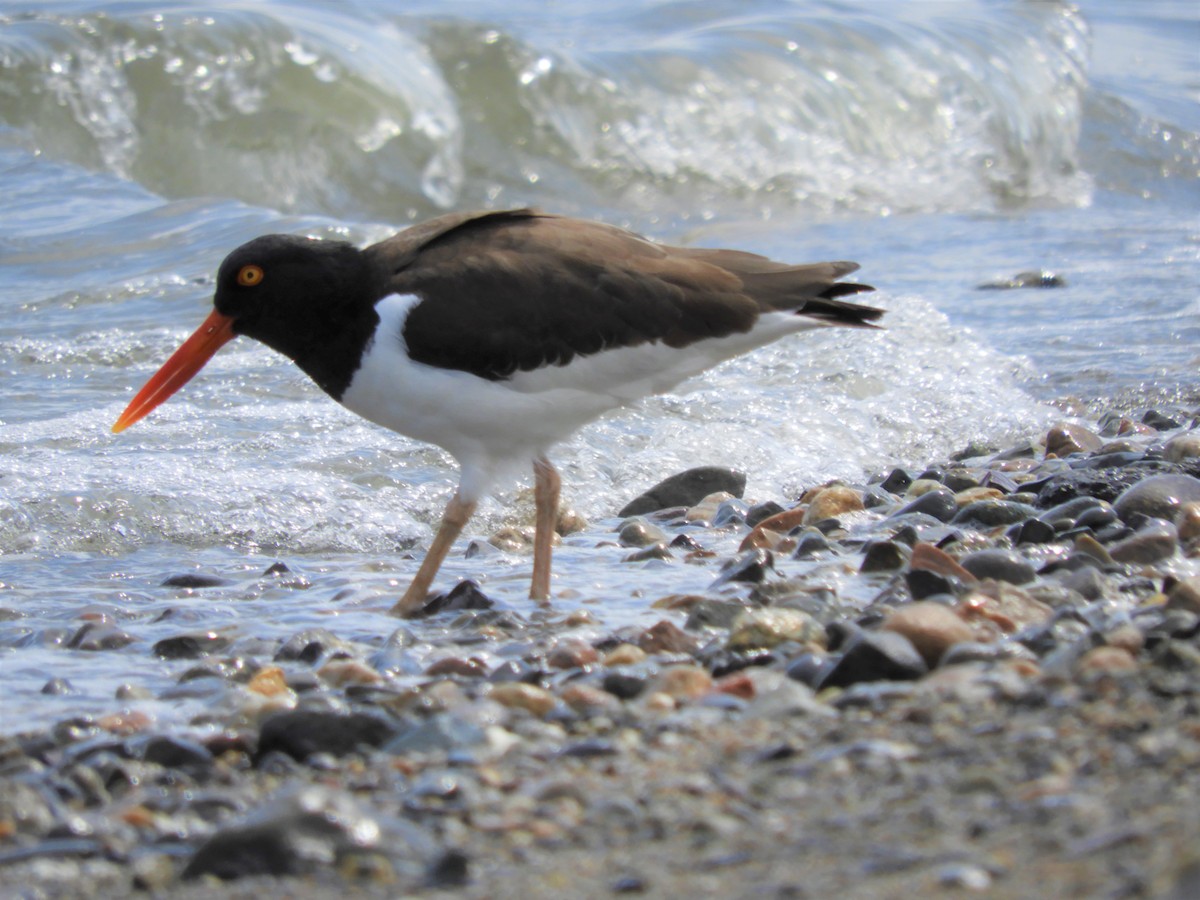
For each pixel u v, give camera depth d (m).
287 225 21.08
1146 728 5.40
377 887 4.85
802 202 30.58
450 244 9.69
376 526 12.39
